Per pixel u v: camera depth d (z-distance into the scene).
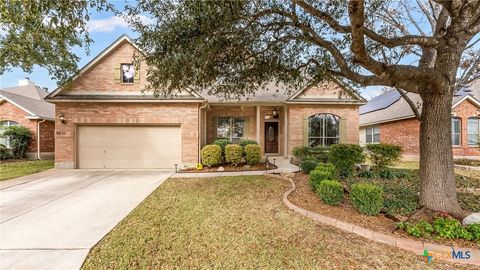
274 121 15.70
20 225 4.92
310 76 7.53
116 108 12.05
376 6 6.10
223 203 6.18
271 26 5.68
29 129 16.58
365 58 3.86
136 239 4.24
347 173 8.69
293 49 6.65
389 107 19.86
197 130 12.23
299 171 10.36
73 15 3.84
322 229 4.53
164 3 4.50
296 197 6.43
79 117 11.93
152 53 5.04
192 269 3.36
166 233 4.47
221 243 4.06
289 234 4.34
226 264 3.46
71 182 9.05
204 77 5.55
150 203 6.33
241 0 4.29
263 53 6.21
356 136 14.14
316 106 14.08
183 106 12.20
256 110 14.80
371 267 3.31
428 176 5.07
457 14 4.33
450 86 4.80
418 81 4.69
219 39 4.79
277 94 14.67
